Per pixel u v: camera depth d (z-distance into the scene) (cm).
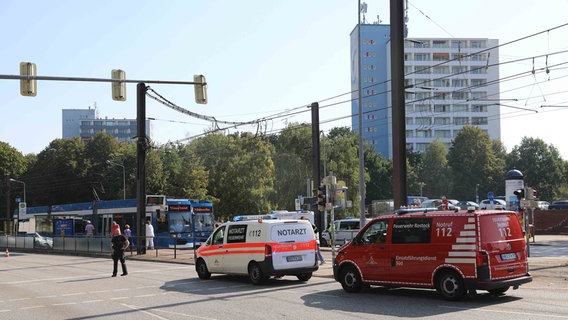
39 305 1455
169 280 2016
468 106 13112
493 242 1284
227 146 7006
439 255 1323
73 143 9138
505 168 9488
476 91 13125
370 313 1188
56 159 8988
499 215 1318
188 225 4119
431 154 9906
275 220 1812
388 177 9506
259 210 6438
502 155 10356
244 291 1633
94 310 1343
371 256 1462
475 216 1282
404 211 1445
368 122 12888
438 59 13062
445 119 13100
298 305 1331
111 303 1455
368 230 1491
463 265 1281
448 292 1308
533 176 9281
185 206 4150
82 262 3131
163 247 4081
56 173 8944
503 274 1288
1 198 9294
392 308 1239
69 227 4984
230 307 1328
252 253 1803
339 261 1534
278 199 6650
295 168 6744
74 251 3984
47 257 3719
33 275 2366
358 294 1481
